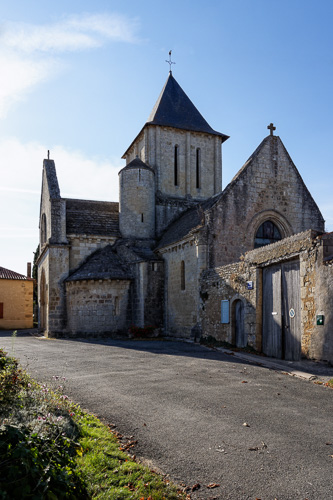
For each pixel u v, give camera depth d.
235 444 5.90
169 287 24.19
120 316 24.08
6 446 3.97
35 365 11.80
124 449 5.66
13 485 3.63
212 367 11.87
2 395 5.74
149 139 31.45
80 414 6.82
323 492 4.62
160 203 30.28
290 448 5.79
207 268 20.98
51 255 25.44
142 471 4.93
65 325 24.84
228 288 17.94
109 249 27.09
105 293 23.95
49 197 26.56
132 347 16.98
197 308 20.70
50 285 25.06
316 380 10.18
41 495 3.62
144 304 23.97
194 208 29.92
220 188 33.09
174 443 5.92
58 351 15.26
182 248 22.95
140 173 29.00
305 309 12.77
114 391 8.71
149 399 8.12
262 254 15.41
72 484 4.02
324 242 12.20
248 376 10.64
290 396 8.61
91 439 5.71
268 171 23.70
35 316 47.62
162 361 12.89
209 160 33.16
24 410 5.69
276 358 14.12
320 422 6.91
